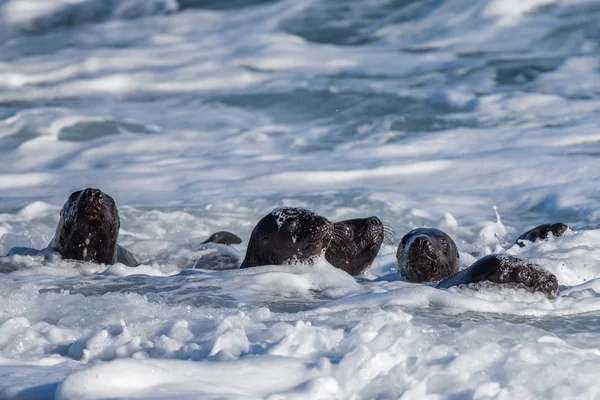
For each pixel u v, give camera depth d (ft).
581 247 130.62
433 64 306.55
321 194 187.21
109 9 406.82
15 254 125.49
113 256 126.11
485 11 338.54
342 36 344.28
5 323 73.10
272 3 379.76
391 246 144.36
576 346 70.90
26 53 371.15
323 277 104.83
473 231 161.99
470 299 88.17
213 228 170.91
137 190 195.21
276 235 111.14
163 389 51.31
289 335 64.44
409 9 354.13
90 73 334.65
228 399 49.88
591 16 325.21
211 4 391.65
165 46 355.97
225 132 250.98
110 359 64.80
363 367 57.41
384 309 84.74
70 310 82.28
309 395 53.06
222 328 69.92
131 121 261.03
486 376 57.11
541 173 191.31
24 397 52.44
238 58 331.77
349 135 242.58
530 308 87.71
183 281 104.58
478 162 201.77
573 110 248.32
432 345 63.52
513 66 295.07
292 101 280.31
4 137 245.86
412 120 248.32
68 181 204.03
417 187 192.44
